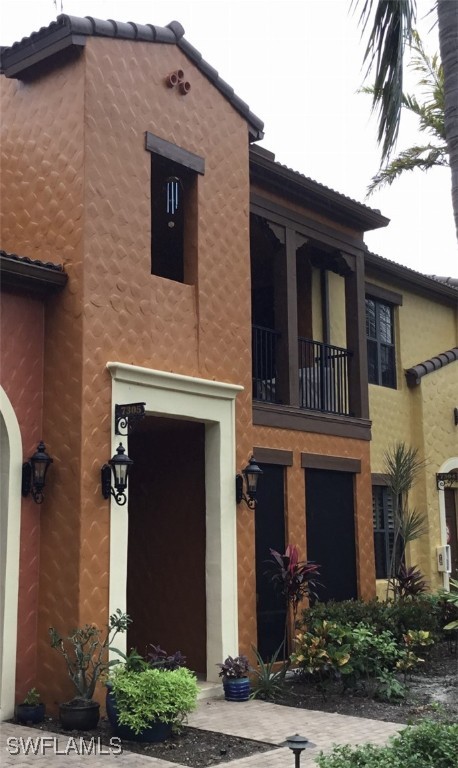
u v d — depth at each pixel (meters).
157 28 9.35
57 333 8.37
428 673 10.49
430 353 16.20
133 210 8.91
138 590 10.47
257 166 11.03
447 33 6.89
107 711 7.41
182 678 7.34
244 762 6.55
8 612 7.75
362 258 13.20
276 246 11.66
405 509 13.59
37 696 7.71
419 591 12.27
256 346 11.90
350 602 10.53
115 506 8.18
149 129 9.23
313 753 6.82
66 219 8.51
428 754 5.19
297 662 9.30
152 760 6.54
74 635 7.56
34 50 8.87
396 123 7.46
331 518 11.96
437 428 15.64
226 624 9.43
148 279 9.00
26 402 8.22
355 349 12.85
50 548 8.05
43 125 8.89
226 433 9.82
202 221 9.84
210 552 9.62
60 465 8.12
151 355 8.92
